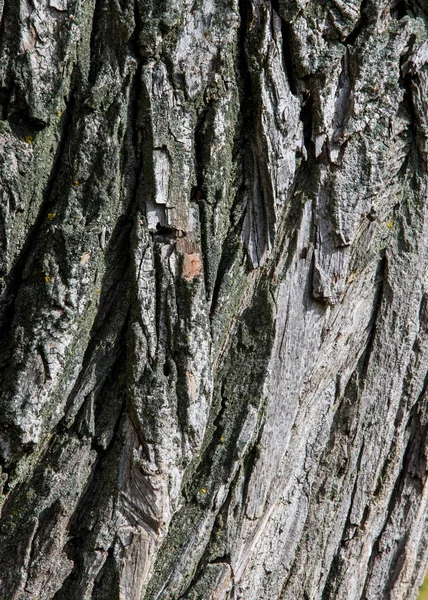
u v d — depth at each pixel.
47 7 2.15
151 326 2.19
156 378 2.19
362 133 2.23
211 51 2.18
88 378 2.19
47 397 2.17
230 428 2.25
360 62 2.22
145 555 2.20
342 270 2.26
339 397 2.33
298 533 2.32
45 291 2.17
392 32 2.23
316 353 2.28
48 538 2.19
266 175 2.22
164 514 2.20
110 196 2.17
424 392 2.38
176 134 2.18
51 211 2.18
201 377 2.20
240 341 2.25
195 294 2.19
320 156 2.23
